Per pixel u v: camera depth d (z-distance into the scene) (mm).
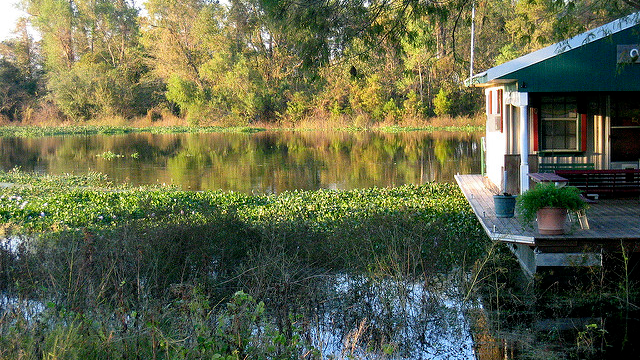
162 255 7699
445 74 50344
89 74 58562
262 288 7172
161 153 32375
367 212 12203
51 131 51094
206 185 20250
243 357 5141
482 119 48469
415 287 8281
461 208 12695
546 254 7996
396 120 50375
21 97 62688
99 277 6840
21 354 4648
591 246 7945
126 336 5309
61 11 62875
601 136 12016
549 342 6547
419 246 8492
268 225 9617
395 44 11055
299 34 10188
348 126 50188
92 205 14250
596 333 6719
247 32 52406
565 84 10188
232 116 54656
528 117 12031
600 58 10094
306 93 52969
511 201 9625
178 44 55781
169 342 5156
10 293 6652
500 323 7094
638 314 7250
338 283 8188
